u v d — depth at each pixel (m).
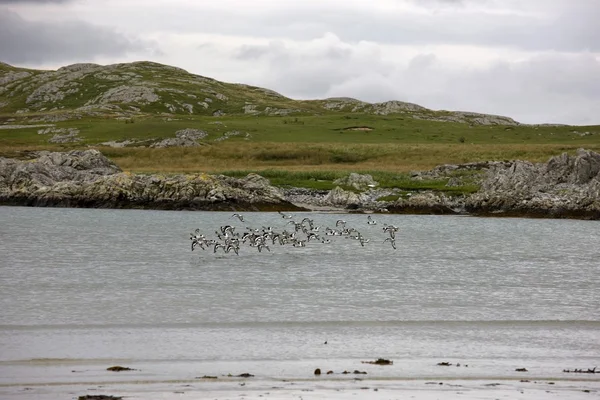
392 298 61.38
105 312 53.34
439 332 47.72
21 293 61.16
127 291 63.06
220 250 97.50
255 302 58.41
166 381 34.84
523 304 59.38
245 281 70.06
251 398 31.88
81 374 36.00
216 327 48.44
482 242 113.25
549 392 33.62
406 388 33.97
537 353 42.28
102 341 43.72
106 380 34.84
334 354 41.34
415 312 54.97
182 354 40.81
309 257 91.50
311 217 151.00
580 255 98.56
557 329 49.16
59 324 48.78
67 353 40.47
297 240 102.06
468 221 148.12
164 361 39.16
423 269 81.19
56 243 101.00
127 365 38.16
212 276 73.25
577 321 52.03
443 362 39.47
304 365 38.66
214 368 37.78
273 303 58.06
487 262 89.00
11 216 140.88
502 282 72.19
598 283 72.44
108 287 65.12
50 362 38.34
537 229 135.50
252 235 96.94
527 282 72.44
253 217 149.75
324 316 52.81
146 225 129.88
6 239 104.69
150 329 47.53
